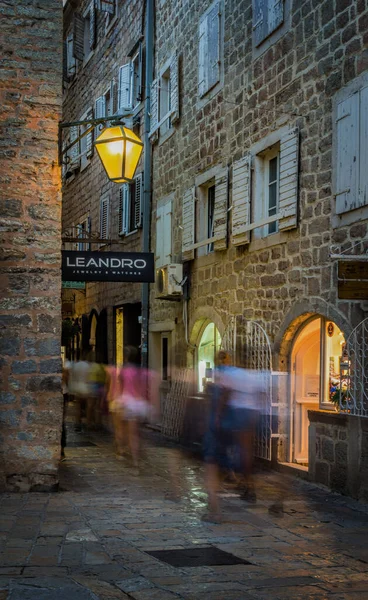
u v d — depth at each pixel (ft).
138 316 65.31
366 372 29.30
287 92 36.96
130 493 30.04
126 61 68.39
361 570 18.79
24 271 30.68
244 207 41.27
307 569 18.81
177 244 53.98
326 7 33.40
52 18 31.65
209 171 47.44
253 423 28.81
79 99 87.15
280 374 37.09
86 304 85.61
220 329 45.06
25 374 30.40
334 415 30.63
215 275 46.39
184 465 38.52
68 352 94.38
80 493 29.91
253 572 18.44
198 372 50.57
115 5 72.02
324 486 31.60
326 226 32.96
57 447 30.40
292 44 36.58
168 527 23.66
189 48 52.13
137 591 16.66
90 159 82.28
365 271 27.27
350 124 30.89
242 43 42.63
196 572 18.37
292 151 35.73
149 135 59.98
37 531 22.63
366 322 29.32
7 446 30.04
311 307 33.94
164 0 58.03
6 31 31.19
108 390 57.26
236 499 28.99
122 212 68.03
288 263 36.40
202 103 49.16
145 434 54.29
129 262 44.80
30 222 30.89
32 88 31.32
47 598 15.64
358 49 30.68
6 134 30.96
